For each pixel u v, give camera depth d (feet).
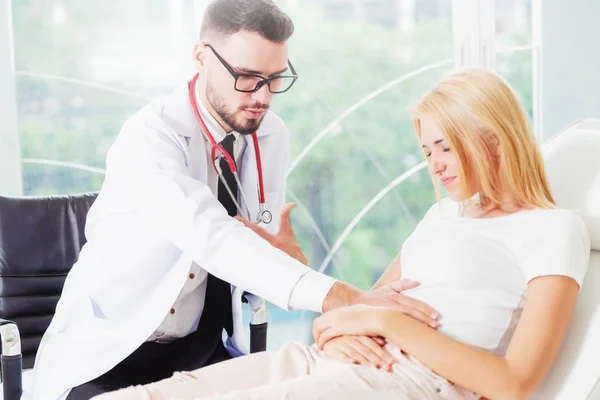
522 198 4.67
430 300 4.59
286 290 4.87
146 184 5.29
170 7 9.31
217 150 5.92
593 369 4.34
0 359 5.12
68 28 9.07
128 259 5.49
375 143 10.19
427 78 10.23
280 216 5.84
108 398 4.12
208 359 5.91
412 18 10.10
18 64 8.96
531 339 4.14
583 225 4.52
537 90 10.45
